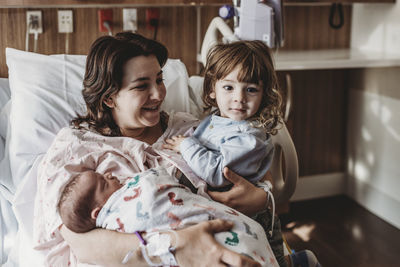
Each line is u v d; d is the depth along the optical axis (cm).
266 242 125
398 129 278
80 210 122
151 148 146
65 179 129
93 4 225
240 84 138
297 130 314
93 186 124
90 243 121
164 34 263
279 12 191
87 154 137
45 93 171
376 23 297
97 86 141
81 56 186
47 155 143
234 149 135
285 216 297
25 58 180
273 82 144
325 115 319
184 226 119
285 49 301
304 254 165
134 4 232
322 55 277
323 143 323
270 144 145
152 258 116
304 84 308
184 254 115
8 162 172
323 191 328
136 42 141
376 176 301
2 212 172
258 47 142
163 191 122
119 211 121
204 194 134
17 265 159
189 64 272
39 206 137
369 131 304
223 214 123
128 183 125
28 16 230
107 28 246
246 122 142
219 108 146
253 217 145
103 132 150
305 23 301
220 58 141
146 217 118
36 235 135
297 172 175
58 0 219
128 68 138
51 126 167
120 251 118
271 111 145
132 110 142
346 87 320
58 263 134
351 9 312
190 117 169
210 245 115
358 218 295
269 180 156
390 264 243
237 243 117
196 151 138
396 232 277
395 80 277
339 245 262
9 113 186
